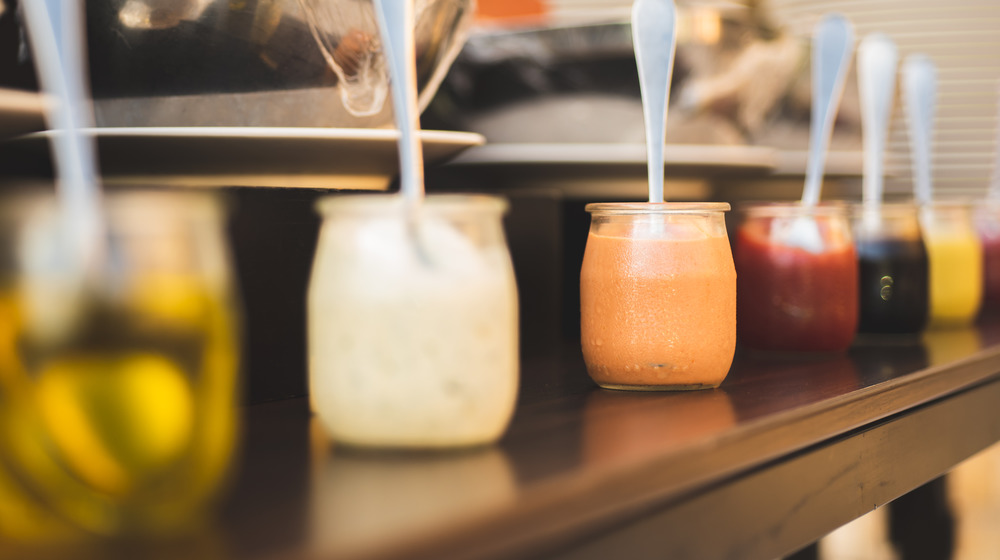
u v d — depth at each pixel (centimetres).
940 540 115
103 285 31
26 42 63
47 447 31
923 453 69
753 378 69
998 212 121
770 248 82
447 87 111
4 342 31
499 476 39
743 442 48
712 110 113
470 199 45
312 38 62
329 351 45
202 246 33
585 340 66
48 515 31
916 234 95
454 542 32
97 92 63
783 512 51
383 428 43
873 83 96
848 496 58
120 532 32
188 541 31
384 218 44
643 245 63
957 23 221
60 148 34
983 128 224
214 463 33
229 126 64
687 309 62
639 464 41
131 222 31
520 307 84
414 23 68
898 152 231
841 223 83
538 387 67
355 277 44
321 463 43
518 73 109
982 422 81
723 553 46
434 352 43
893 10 224
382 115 69
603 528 39
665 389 63
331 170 66
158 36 60
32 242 31
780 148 138
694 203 64
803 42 136
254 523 33
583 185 107
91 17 60
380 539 31
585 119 109
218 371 33
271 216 61
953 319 104
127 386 31
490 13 149
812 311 80
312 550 30
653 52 65
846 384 64
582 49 106
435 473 40
